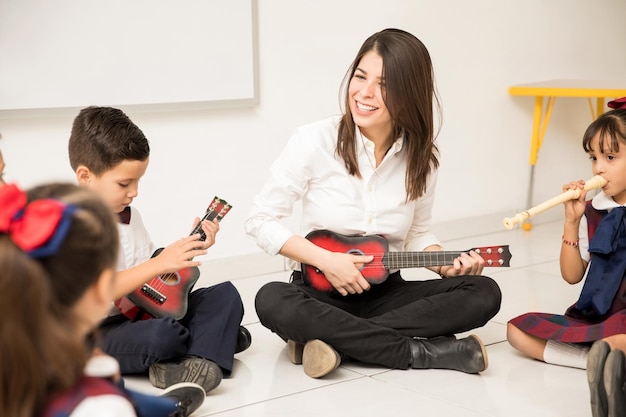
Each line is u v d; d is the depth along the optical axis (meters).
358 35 3.39
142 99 2.86
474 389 1.99
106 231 0.92
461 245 3.67
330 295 2.19
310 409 1.86
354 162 2.17
